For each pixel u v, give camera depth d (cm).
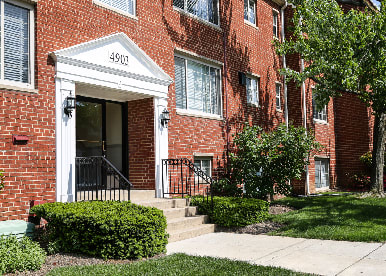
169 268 514
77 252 603
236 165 1143
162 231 626
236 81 1273
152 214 625
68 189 746
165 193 940
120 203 698
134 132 984
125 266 524
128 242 578
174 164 941
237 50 1292
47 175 720
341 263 542
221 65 1220
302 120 1502
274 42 1302
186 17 1102
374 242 675
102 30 861
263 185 1094
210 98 1184
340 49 1066
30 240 607
